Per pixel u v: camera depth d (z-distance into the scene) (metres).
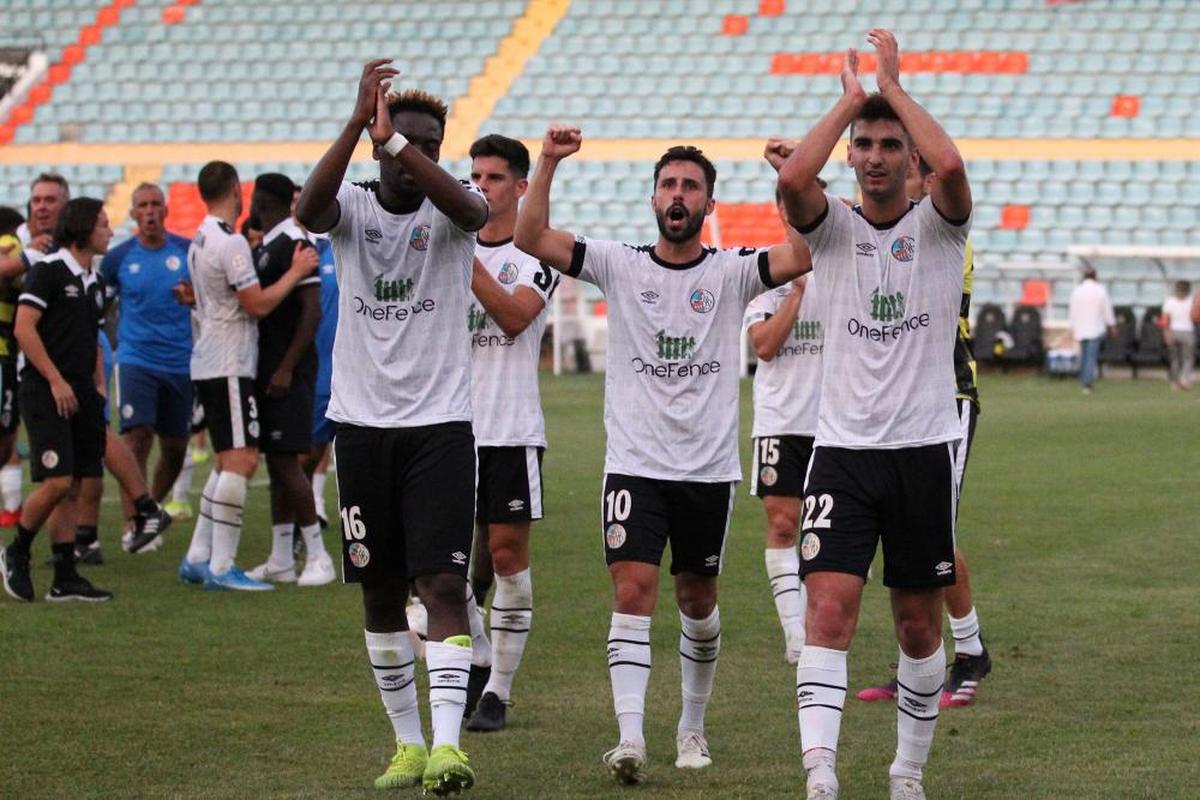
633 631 18.39
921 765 16.88
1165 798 17.02
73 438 29.47
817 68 108.88
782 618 24.52
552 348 99.06
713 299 18.77
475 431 21.11
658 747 19.48
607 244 19.08
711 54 110.56
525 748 19.39
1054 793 17.25
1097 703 21.58
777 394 24.92
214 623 27.30
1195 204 99.19
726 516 18.89
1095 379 91.69
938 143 15.98
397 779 17.55
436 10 115.88
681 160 18.66
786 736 19.92
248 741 19.53
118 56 116.69
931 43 108.69
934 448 16.52
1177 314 85.75
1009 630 26.44
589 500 43.34
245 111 112.44
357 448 17.67
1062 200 100.44
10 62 117.88
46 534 37.94
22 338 28.53
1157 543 35.75
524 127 108.75
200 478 48.91
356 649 25.16
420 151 17.30
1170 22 107.62
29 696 21.86
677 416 18.70
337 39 115.69
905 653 16.84
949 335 16.72
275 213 31.84
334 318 35.75
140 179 107.75
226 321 30.55
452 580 17.44
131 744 19.33
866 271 16.61
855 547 16.48
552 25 113.81
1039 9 109.06
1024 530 37.75
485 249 21.70
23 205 108.00
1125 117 103.81
